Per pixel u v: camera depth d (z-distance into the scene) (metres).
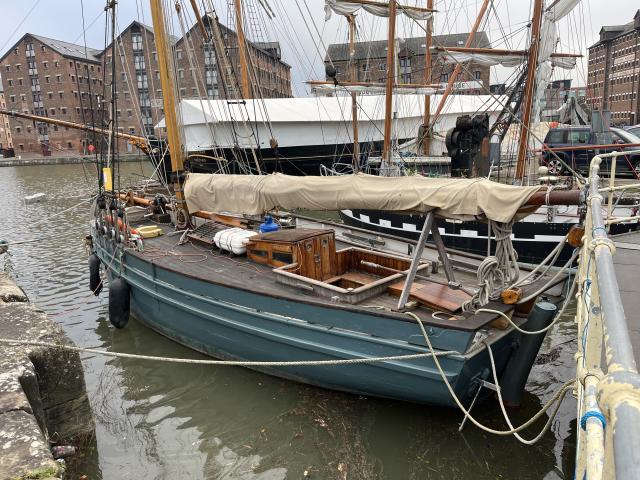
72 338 8.92
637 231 9.12
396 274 6.44
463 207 5.11
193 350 7.97
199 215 10.26
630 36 60.97
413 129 25.97
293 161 23.59
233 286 6.55
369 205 5.80
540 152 15.36
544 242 11.05
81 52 69.50
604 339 1.25
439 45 14.73
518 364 5.62
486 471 5.05
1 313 5.70
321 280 7.16
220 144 21.05
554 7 12.16
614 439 0.90
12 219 22.91
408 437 5.55
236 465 5.29
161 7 9.34
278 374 6.79
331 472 5.09
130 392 6.91
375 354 5.52
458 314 5.34
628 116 61.44
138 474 5.22
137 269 8.54
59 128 66.88
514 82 13.93
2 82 68.94
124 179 35.53
